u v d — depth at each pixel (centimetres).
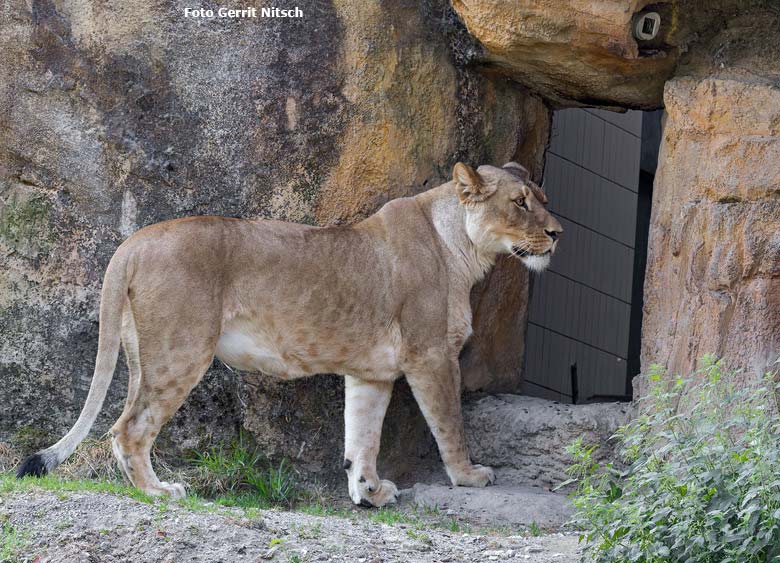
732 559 838
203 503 1091
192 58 1334
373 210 1343
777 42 1298
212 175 1329
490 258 1298
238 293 1180
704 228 1223
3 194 1330
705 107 1248
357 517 1195
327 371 1243
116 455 1138
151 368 1136
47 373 1314
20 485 1034
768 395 1082
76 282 1324
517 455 1343
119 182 1327
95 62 1331
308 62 1334
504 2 1264
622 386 1980
